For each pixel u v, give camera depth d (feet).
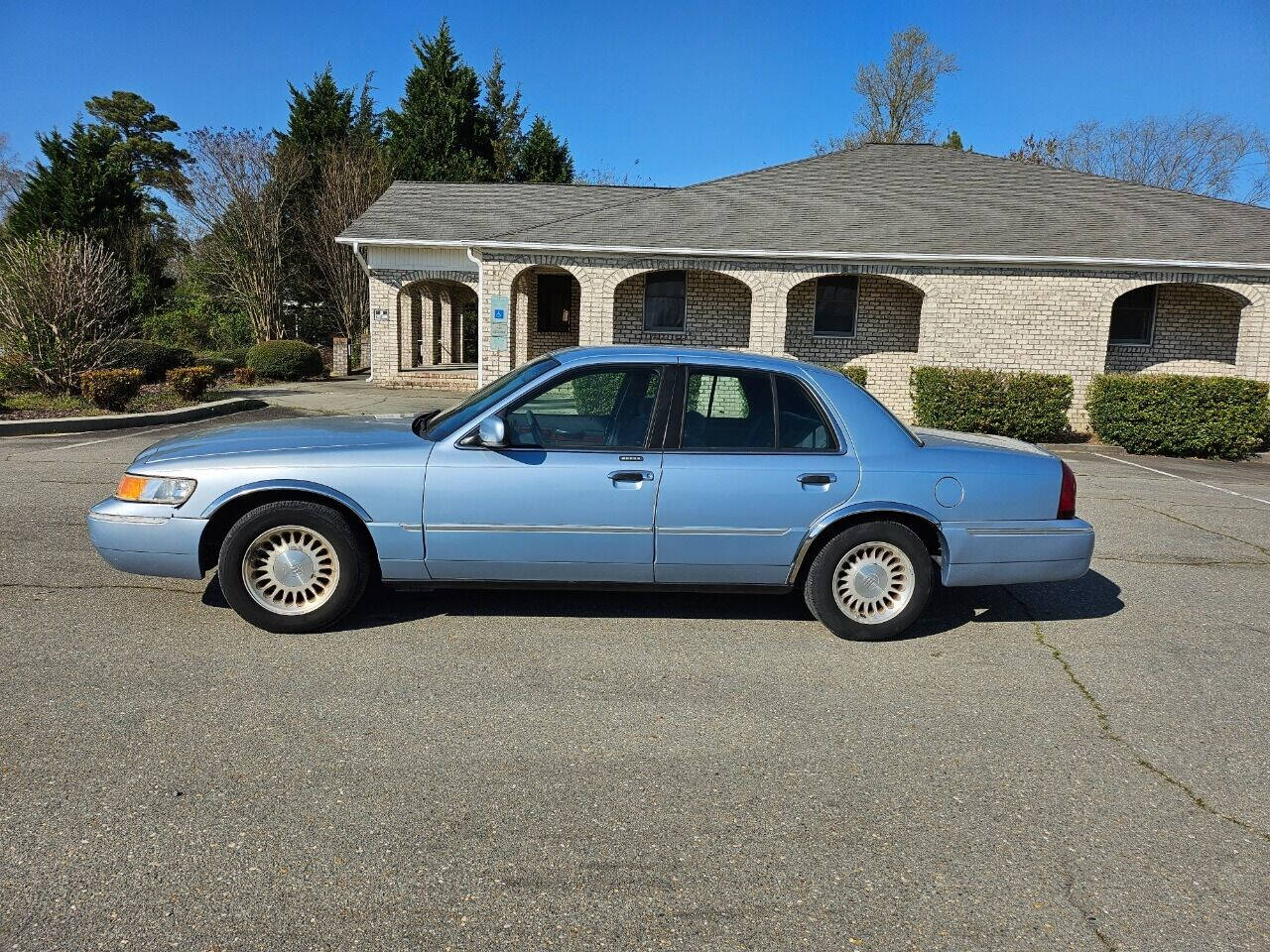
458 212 68.85
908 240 51.72
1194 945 7.54
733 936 7.48
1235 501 30.50
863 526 14.75
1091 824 9.48
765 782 10.16
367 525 14.14
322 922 7.49
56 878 7.95
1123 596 18.39
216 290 99.09
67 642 13.69
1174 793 10.20
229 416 44.93
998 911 7.93
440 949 7.22
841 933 7.57
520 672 13.17
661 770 10.37
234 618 15.05
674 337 59.82
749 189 58.75
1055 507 15.20
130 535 13.98
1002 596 18.17
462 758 10.50
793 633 15.44
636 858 8.58
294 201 97.86
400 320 68.49
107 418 39.40
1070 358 50.80
